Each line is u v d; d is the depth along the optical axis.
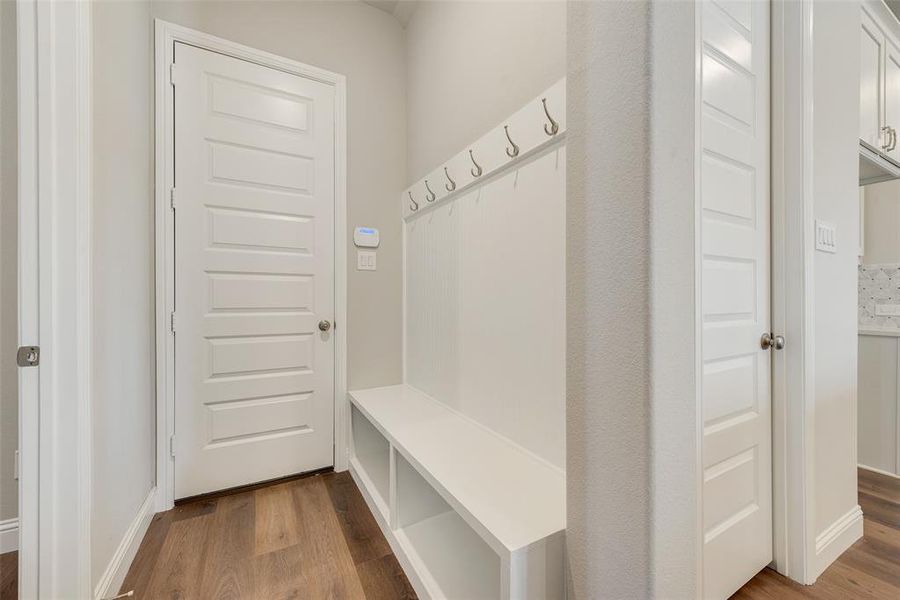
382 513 1.59
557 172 1.27
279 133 2.05
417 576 1.24
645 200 0.71
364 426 2.26
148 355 1.70
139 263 1.58
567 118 0.89
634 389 0.73
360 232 2.28
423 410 1.88
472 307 1.72
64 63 1.03
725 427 1.13
